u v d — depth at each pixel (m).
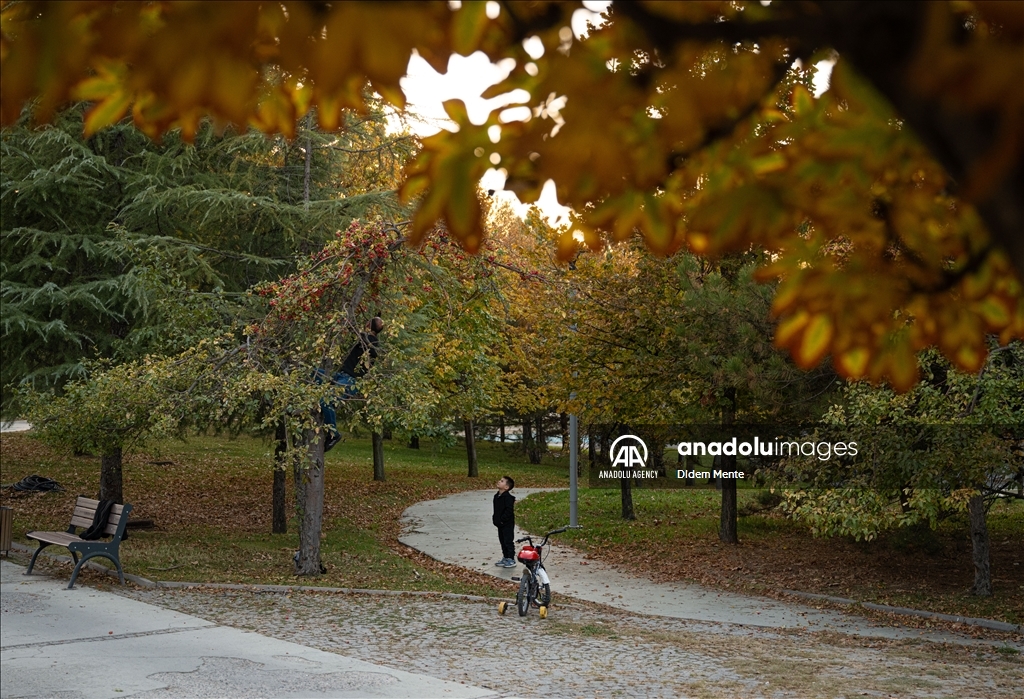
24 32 0.92
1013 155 0.75
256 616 12.01
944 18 0.79
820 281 1.46
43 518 21.20
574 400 21.94
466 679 8.89
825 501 14.38
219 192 18.44
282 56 0.88
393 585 15.50
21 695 7.79
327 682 8.50
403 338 18.16
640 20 0.97
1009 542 19.27
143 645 9.90
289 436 18.47
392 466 40.84
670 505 27.39
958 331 1.49
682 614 14.18
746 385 17.36
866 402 13.62
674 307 20.33
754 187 1.27
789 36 0.92
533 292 22.64
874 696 8.83
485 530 23.45
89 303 19.73
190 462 31.70
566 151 0.96
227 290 20.66
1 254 20.92
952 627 13.41
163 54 0.87
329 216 19.19
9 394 20.81
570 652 10.48
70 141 19.28
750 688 8.97
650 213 1.35
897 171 1.35
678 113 0.97
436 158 1.08
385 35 0.85
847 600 15.22
